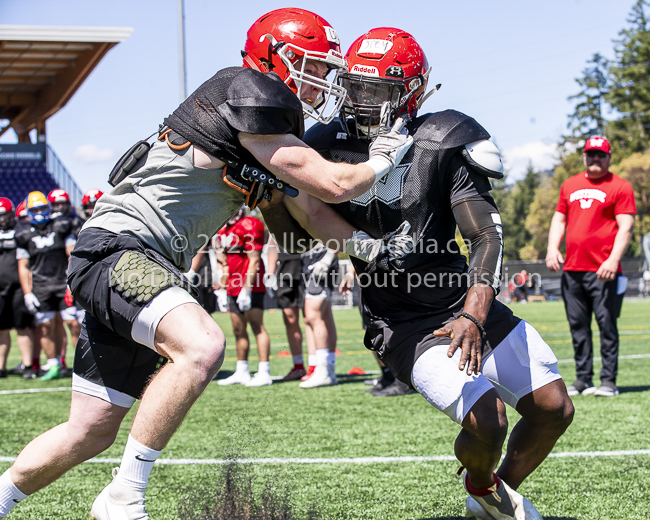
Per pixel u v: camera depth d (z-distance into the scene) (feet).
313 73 13.46
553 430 13.53
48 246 43.78
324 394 33.91
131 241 11.78
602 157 30.30
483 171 13.07
